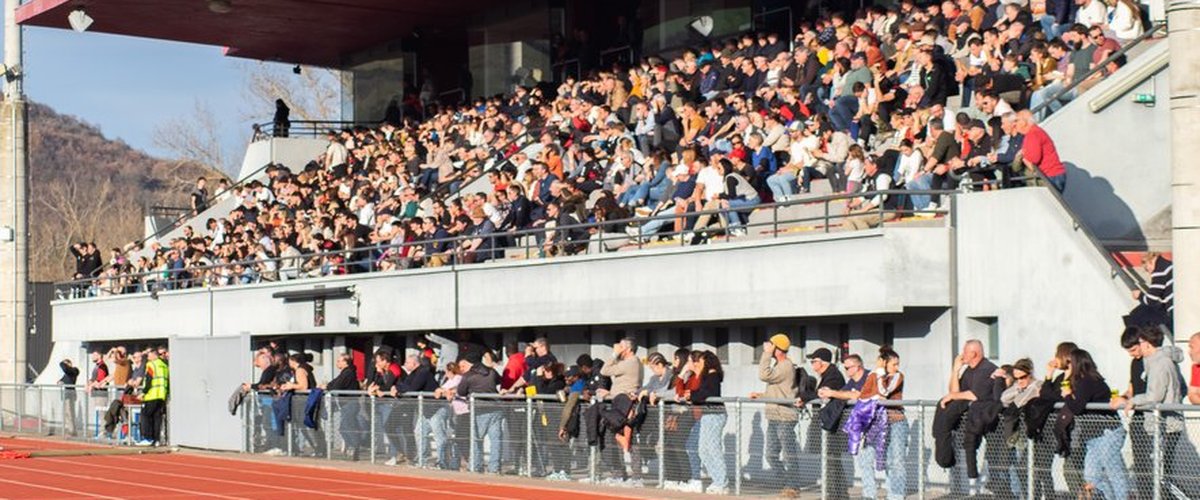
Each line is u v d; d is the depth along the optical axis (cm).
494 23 4681
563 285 2694
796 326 2406
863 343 2273
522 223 3022
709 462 2039
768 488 1958
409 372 2681
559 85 4247
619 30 4281
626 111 3481
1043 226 2002
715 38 4000
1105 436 1593
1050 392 1656
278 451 2866
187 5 4678
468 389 2425
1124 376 1892
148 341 4188
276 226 4075
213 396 3044
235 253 3981
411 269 3078
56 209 11588
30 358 5412
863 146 2716
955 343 2111
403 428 2556
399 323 3102
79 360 4572
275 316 3478
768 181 2625
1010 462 1692
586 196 2952
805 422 1920
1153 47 2262
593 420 2183
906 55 2823
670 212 2620
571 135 3484
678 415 2077
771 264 2291
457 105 4769
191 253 4162
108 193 13488
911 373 2170
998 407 1703
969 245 2098
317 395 2758
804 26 3325
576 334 2831
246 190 4588
